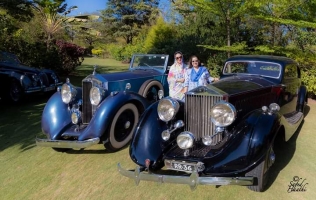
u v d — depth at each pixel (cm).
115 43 3638
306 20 873
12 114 701
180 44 1337
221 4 872
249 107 401
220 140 342
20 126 605
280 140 380
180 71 541
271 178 366
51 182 383
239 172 304
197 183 295
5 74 800
